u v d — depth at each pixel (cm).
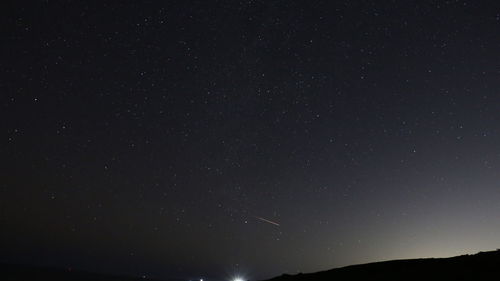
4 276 11569
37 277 12231
